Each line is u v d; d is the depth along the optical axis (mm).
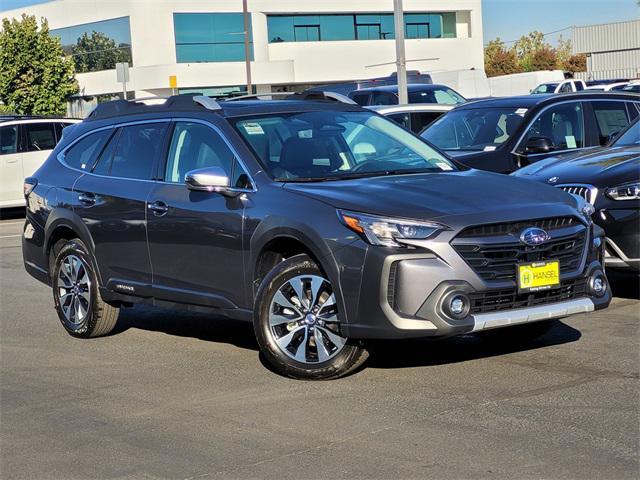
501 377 6090
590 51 60000
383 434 5109
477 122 11469
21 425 5688
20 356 7500
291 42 55531
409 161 6961
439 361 6574
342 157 6820
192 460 4902
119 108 8000
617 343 6836
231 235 6543
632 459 4566
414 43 58031
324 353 6109
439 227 5703
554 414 5285
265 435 5219
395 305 5719
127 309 9172
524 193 6207
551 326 6898
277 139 6832
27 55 49531
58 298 8164
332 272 5883
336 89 26531
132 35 53125
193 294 6914
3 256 13734
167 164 7242
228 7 53688
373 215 5781
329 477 4535
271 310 6215
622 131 9703
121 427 5535
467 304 5688
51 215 8125
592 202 7965
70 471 4863
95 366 7062
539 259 5930
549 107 11016
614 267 7957
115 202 7488
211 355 7176
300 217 6066
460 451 4785
